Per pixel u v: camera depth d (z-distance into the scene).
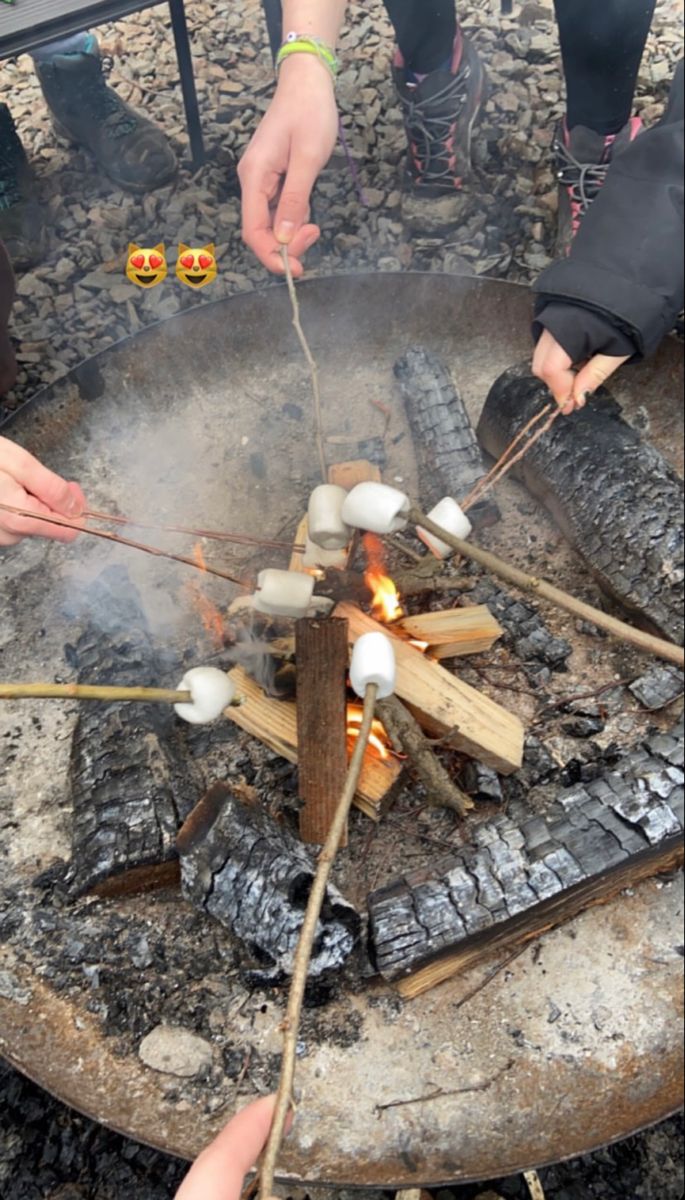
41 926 1.84
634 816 1.75
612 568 2.14
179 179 3.71
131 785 1.88
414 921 1.69
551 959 1.82
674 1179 1.84
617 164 1.76
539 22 4.02
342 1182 1.58
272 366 2.80
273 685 2.03
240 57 4.09
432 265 3.40
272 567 2.42
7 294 2.68
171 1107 1.67
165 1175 1.86
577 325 1.73
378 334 2.80
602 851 1.72
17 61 4.13
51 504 1.67
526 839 1.78
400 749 1.92
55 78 3.49
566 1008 1.77
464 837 1.95
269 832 1.81
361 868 1.93
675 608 2.06
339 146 3.72
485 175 3.60
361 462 2.47
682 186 1.69
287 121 1.95
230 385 2.77
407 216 3.46
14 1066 1.67
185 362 2.72
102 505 2.55
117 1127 1.63
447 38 2.99
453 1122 1.65
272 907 1.70
